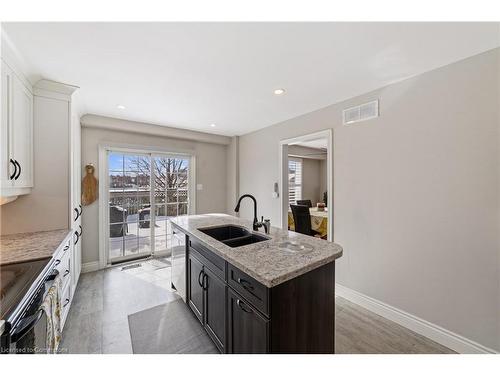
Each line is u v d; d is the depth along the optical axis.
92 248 3.36
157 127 3.76
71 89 2.23
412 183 2.04
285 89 2.33
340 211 2.64
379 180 2.28
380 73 1.99
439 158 1.87
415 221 2.02
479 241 1.68
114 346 1.80
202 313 1.88
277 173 3.67
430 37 1.49
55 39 1.50
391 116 2.19
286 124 3.46
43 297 1.26
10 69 1.63
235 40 1.53
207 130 4.14
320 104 2.77
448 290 1.83
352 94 2.45
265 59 1.77
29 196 2.09
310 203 5.89
